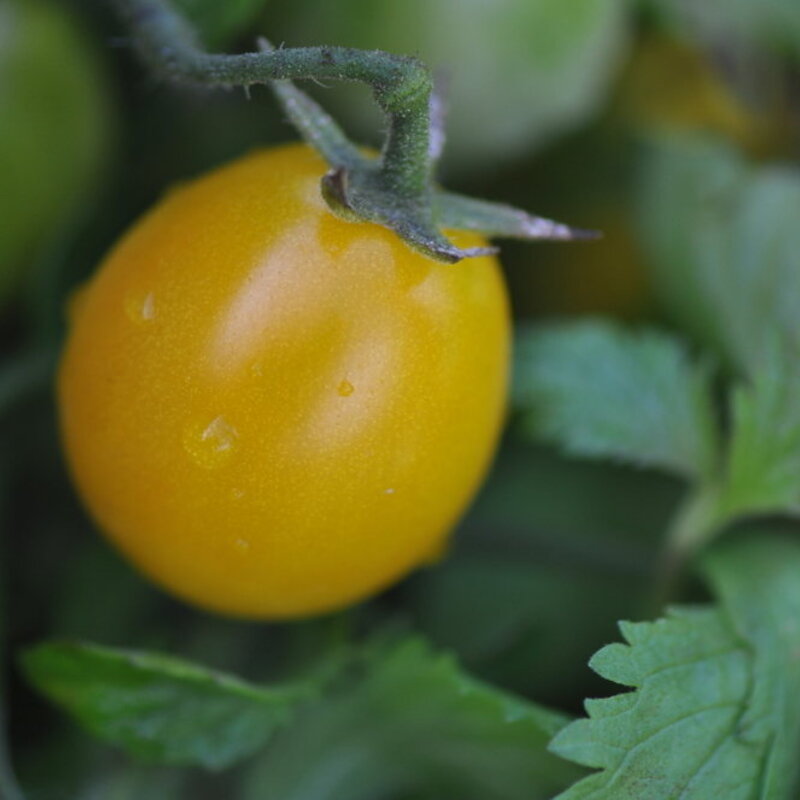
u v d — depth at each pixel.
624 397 0.16
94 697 0.14
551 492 0.17
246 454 0.14
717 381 0.17
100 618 0.16
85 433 0.14
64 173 0.17
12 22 0.17
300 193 0.14
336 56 0.13
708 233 0.17
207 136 0.18
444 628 0.17
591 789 0.14
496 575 0.17
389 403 0.14
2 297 0.17
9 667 0.16
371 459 0.14
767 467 0.15
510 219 0.14
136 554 0.15
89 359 0.14
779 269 0.17
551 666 0.17
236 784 0.16
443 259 0.14
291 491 0.14
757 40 0.18
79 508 0.17
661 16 0.18
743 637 0.15
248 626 0.16
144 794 0.16
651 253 0.17
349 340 0.14
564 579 0.17
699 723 0.14
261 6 0.16
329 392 0.14
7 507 0.17
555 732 0.14
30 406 0.17
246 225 0.14
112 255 0.14
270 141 0.18
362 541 0.14
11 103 0.17
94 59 0.17
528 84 0.17
